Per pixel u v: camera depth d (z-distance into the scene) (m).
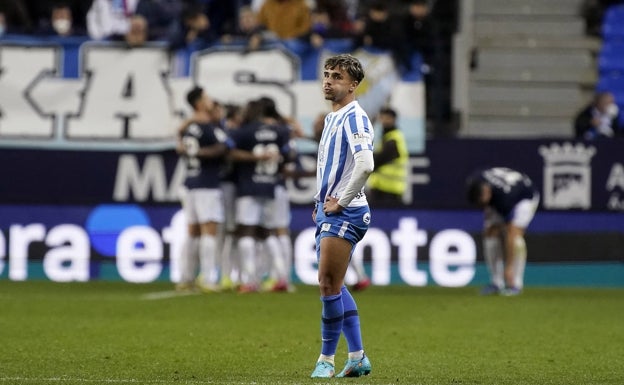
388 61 68.94
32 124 70.00
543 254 69.19
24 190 69.69
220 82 69.62
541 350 36.84
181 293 59.22
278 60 69.50
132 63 69.94
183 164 69.56
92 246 68.69
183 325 43.19
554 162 68.94
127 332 40.53
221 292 60.38
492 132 78.94
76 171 69.75
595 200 69.12
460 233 68.44
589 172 69.06
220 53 69.69
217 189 59.62
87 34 71.00
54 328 41.56
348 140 28.27
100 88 70.06
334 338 29.19
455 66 77.31
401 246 68.31
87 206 68.88
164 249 68.44
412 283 68.38
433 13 80.62
